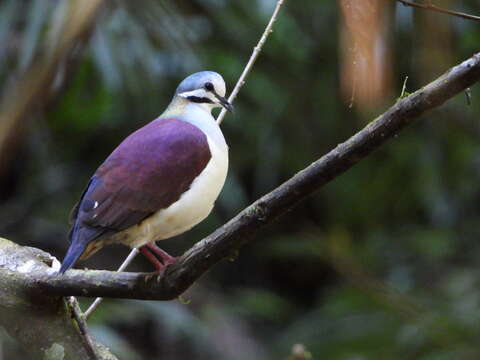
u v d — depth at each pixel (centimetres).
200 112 589
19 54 992
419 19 539
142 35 1093
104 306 1154
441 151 1416
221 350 1280
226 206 1389
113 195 520
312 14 1346
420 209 1496
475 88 1379
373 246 1427
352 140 423
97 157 1420
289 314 1480
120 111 1323
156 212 526
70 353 535
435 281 1362
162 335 1335
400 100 416
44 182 1399
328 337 1291
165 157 529
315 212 1527
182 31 1123
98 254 1379
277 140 1408
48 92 320
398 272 1377
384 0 337
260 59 1350
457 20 1186
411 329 1187
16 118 305
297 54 1330
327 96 1380
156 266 509
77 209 541
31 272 533
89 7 337
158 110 1272
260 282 1552
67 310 545
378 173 1466
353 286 1273
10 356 936
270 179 1437
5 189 1412
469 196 1441
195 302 1356
